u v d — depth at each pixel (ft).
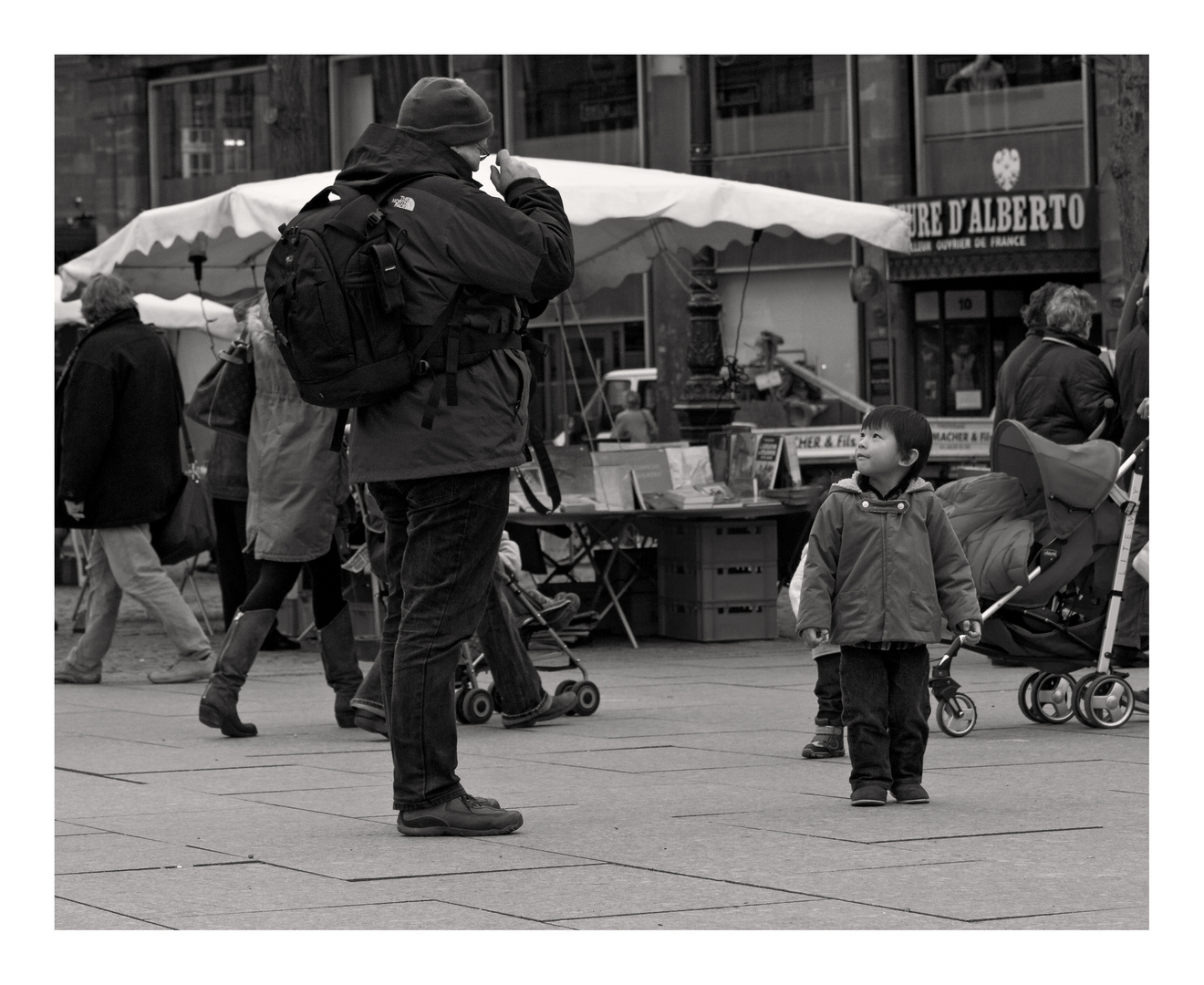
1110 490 32.60
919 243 102.73
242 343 34.55
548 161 51.62
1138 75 65.87
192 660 44.37
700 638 52.08
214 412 34.50
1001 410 43.75
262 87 129.08
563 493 51.67
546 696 34.37
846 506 25.17
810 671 44.29
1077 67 101.65
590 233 58.03
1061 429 42.14
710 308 62.18
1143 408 32.53
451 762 22.95
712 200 48.70
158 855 21.52
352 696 34.88
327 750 32.01
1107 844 21.67
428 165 22.89
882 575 24.81
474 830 22.70
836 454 82.74
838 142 108.27
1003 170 103.86
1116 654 41.45
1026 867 20.22
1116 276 99.04
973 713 32.30
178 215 49.78
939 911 18.02
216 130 131.03
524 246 22.45
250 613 33.94
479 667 35.88
